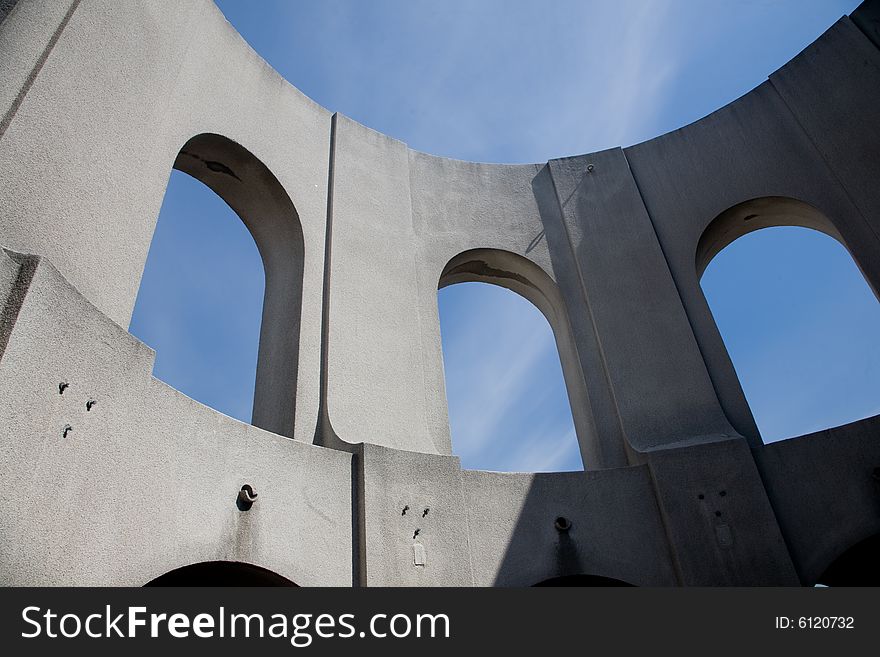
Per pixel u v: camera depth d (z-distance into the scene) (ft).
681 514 24.57
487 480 25.25
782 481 24.90
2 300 12.72
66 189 16.90
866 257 29.27
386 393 27.14
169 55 23.40
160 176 21.54
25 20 16.90
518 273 36.14
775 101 34.94
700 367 29.66
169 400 17.49
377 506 21.95
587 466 30.19
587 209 36.11
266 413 25.36
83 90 18.26
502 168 38.45
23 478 12.43
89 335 14.87
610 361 30.76
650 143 37.70
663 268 32.94
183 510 16.93
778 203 32.99
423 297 31.96
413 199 35.24
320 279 28.22
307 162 30.81
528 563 23.81
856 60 32.78
